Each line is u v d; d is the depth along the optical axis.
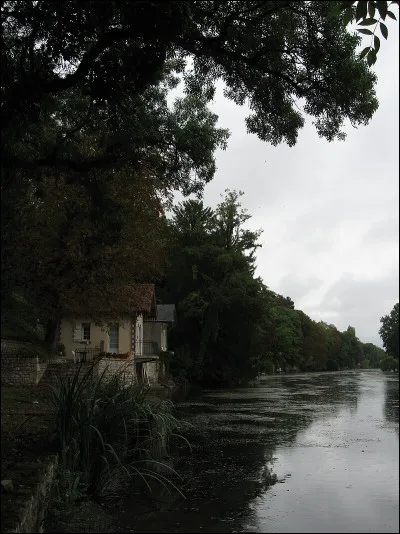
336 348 166.50
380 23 6.72
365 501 9.13
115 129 13.41
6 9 10.05
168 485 10.43
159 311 51.03
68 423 9.83
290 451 14.02
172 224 55.78
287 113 13.07
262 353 61.09
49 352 28.59
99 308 31.27
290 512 8.59
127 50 10.39
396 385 51.91
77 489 9.12
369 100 11.48
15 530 5.75
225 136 14.95
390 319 134.62
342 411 24.66
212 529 7.84
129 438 10.93
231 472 11.53
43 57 10.57
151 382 41.19
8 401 18.12
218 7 10.34
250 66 11.27
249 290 51.44
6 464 8.71
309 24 10.66
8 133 10.73
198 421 20.69
